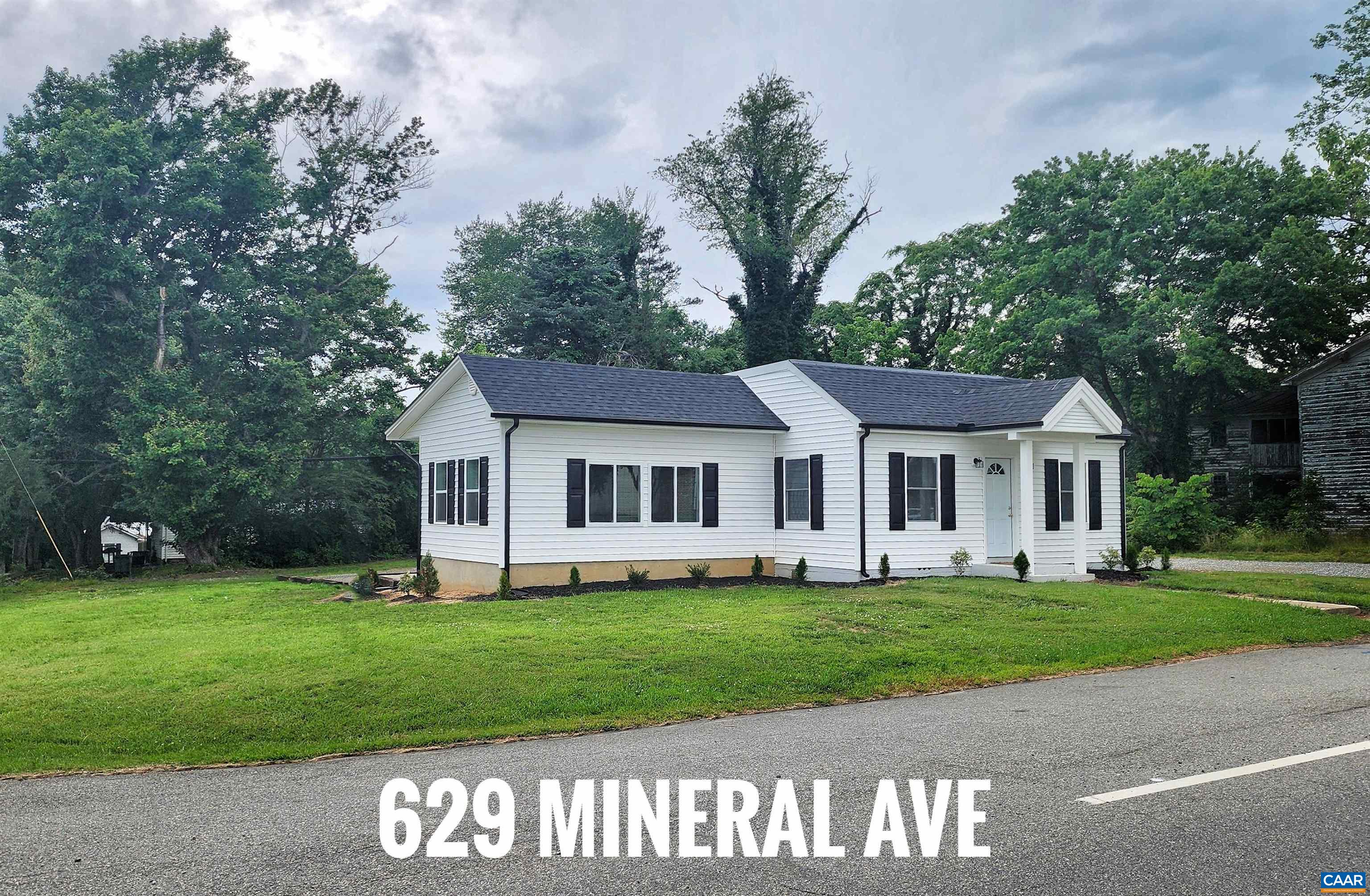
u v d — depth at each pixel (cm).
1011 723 845
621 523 2047
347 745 845
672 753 761
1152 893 450
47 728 927
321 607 1778
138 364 3155
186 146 3456
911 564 2078
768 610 1517
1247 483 4188
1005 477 2220
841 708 956
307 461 3684
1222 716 846
